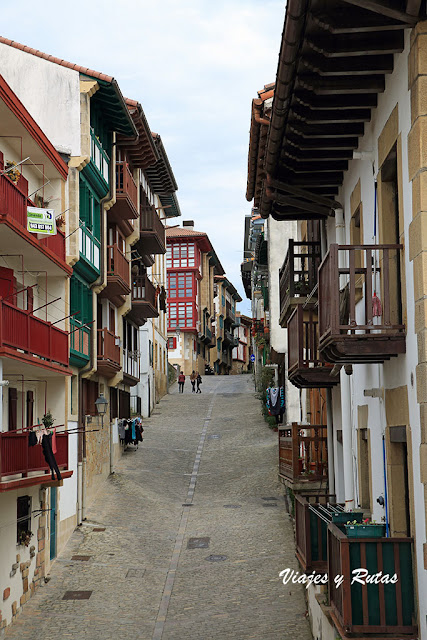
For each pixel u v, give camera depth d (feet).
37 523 61.62
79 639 50.55
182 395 177.27
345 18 28.09
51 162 66.90
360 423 40.70
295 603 54.49
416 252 27.73
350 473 43.62
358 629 28.96
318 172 43.45
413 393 28.73
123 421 111.14
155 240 110.52
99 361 86.02
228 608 54.95
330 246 30.27
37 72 75.41
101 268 84.07
